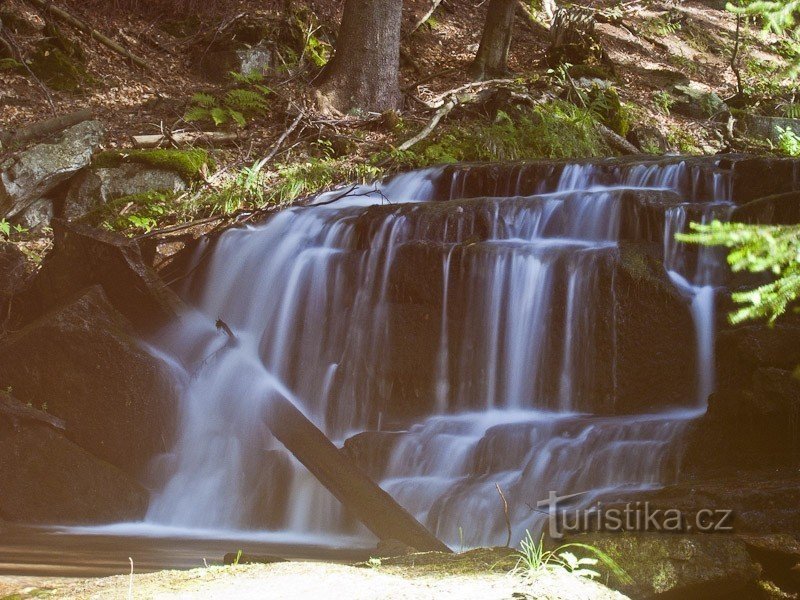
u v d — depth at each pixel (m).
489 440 8.28
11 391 9.11
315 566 4.51
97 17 18.00
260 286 11.20
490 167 12.66
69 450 8.67
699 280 9.60
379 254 10.42
